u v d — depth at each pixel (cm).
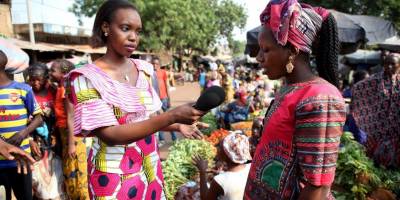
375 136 454
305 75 151
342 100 139
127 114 168
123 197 171
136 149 176
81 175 405
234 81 1130
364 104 460
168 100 827
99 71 164
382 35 643
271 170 154
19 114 332
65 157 407
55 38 1795
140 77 183
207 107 136
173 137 827
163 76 813
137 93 176
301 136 138
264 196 157
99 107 157
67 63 397
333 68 156
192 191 350
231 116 781
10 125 327
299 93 144
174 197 371
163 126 143
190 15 2952
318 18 152
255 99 816
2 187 449
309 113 136
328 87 140
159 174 191
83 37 1997
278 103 154
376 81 450
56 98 396
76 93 161
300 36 145
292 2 144
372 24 639
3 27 1291
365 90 459
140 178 177
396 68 434
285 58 150
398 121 438
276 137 151
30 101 339
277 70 155
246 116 767
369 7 1573
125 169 172
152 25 2672
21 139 325
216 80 941
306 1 1616
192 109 136
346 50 616
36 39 1667
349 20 582
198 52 5616
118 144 154
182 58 4334
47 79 418
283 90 157
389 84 441
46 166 405
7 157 223
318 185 135
